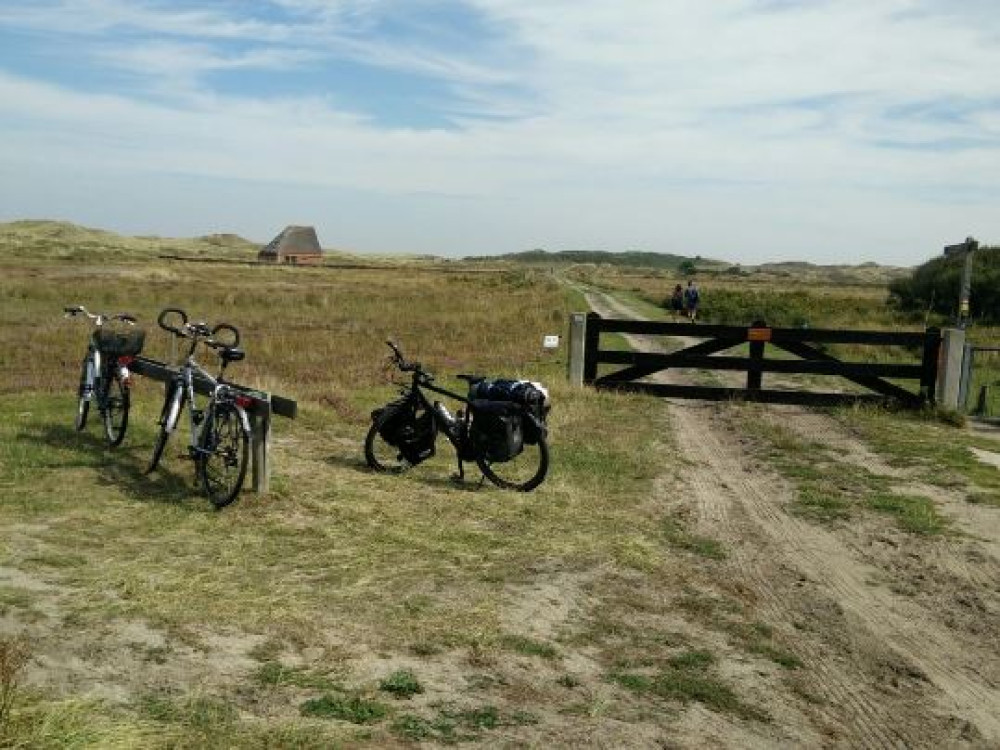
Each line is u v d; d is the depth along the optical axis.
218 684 4.05
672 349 23.67
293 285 53.97
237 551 6.01
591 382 15.37
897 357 22.61
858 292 79.62
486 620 5.17
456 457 9.59
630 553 6.71
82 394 9.19
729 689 4.72
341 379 15.16
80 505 6.75
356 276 77.38
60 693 3.74
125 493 7.14
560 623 5.33
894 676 5.18
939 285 38.97
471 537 6.78
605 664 4.85
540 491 8.41
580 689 4.48
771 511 8.52
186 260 100.50
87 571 5.36
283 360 17.88
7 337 19.81
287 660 4.40
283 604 5.11
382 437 8.73
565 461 9.82
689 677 4.80
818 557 7.24
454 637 4.90
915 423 13.57
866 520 8.30
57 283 41.16
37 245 105.50
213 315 29.45
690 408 14.43
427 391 14.35
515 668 4.62
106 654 4.21
